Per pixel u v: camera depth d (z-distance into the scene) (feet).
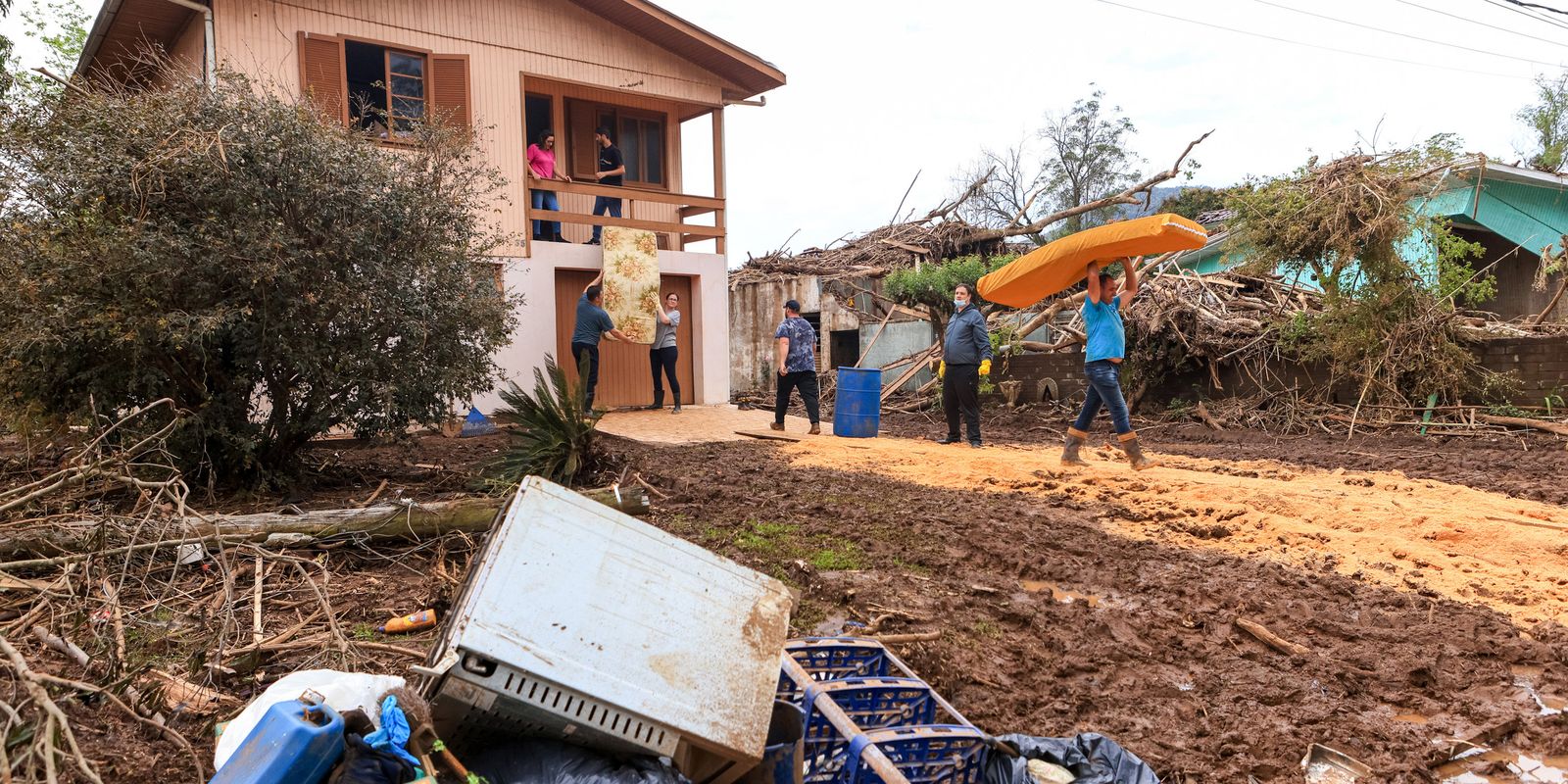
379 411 25.88
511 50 45.44
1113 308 30.01
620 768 7.68
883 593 16.60
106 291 22.48
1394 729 11.76
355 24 41.39
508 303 29.99
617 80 48.91
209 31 38.09
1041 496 25.84
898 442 37.76
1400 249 44.68
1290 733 11.59
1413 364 41.98
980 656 13.96
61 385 23.50
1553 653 13.82
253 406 26.55
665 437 37.76
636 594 8.21
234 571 15.97
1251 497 24.34
